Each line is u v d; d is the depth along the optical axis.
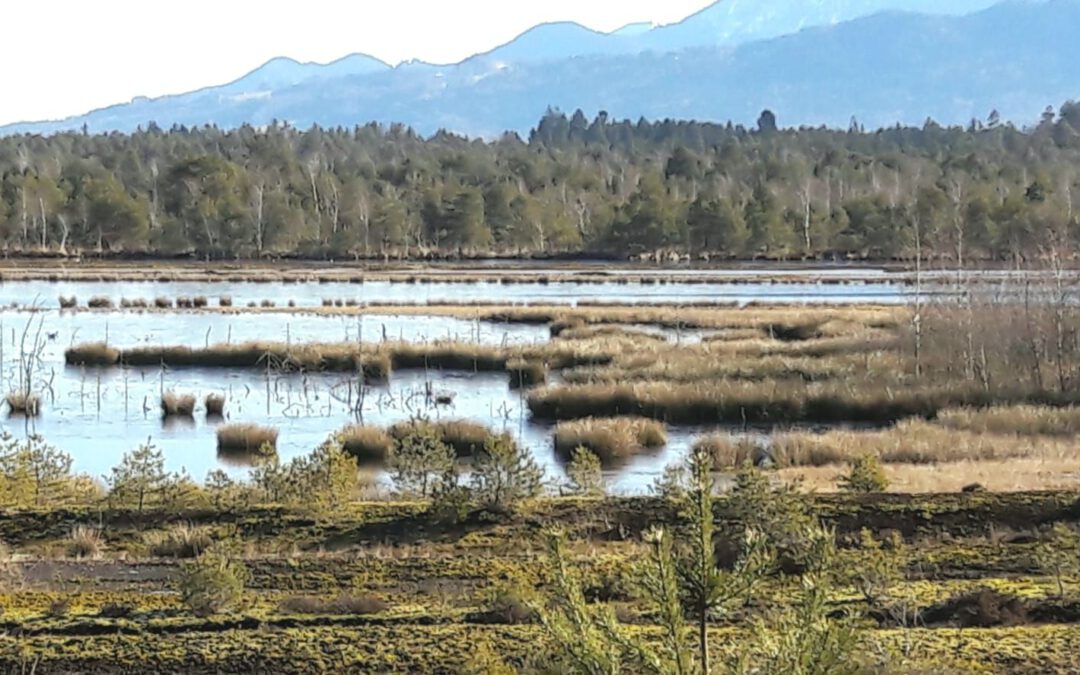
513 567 29.17
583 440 53.00
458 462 49.31
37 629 24.16
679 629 12.64
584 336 92.62
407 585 28.25
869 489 38.66
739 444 51.66
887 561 25.72
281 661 22.22
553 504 35.09
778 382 66.25
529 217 195.62
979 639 22.44
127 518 34.34
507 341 90.56
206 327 102.44
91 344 84.06
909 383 66.50
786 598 18.06
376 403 68.62
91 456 54.16
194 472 50.56
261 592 27.70
